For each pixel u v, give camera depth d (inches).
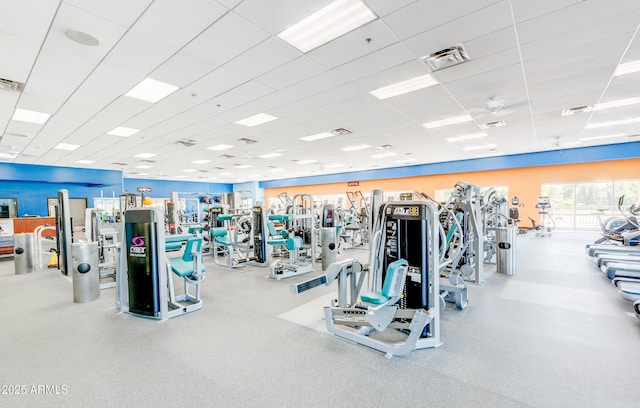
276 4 99.7
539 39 124.6
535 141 341.4
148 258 129.0
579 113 232.2
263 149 359.9
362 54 135.3
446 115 233.5
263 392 76.8
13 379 84.1
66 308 145.5
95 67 142.9
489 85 174.9
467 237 170.6
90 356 96.8
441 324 118.7
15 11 100.5
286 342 105.4
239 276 209.3
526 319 122.3
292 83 166.2
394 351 93.9
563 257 250.4
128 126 245.0
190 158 411.8
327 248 225.5
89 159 400.8
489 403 71.0
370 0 98.6
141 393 77.1
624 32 119.8
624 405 69.4
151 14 103.6
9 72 146.9
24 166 421.7
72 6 98.7
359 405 71.3
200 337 110.4
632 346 97.7
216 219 295.0
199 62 139.7
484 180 487.5
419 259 106.6
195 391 77.7
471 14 107.1
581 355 92.7
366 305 103.1
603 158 369.1
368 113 224.4
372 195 138.0
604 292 155.1
